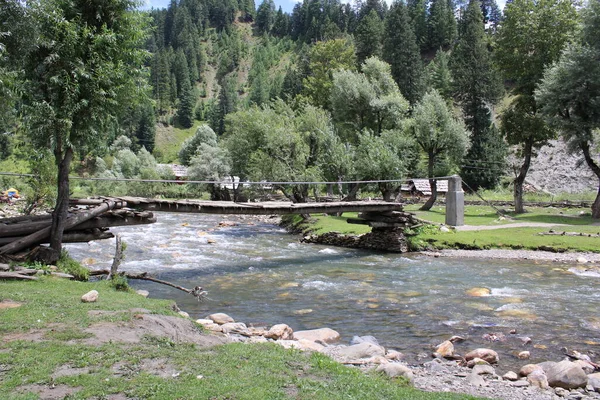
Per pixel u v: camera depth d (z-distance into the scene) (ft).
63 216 43.21
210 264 67.10
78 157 46.80
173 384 17.87
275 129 121.19
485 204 160.25
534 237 83.46
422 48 428.97
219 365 20.56
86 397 16.48
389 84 163.63
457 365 28.37
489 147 207.62
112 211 48.98
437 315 41.11
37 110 38.86
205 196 219.82
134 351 21.70
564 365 25.08
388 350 31.19
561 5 132.67
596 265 65.98
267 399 16.80
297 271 62.75
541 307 43.47
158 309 30.91
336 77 159.22
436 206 154.30
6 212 109.19
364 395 18.22
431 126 134.00
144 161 286.46
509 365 28.89
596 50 112.27
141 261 67.46
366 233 86.28
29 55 39.52
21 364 19.30
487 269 64.13
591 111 113.09
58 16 39.32
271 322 38.73
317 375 20.30
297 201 121.19
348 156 118.93
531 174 216.33
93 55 41.83
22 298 30.12
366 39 284.82
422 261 71.26
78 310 27.99
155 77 572.92
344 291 50.80
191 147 314.55
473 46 234.38
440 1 437.58
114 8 43.60
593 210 117.70
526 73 136.15
